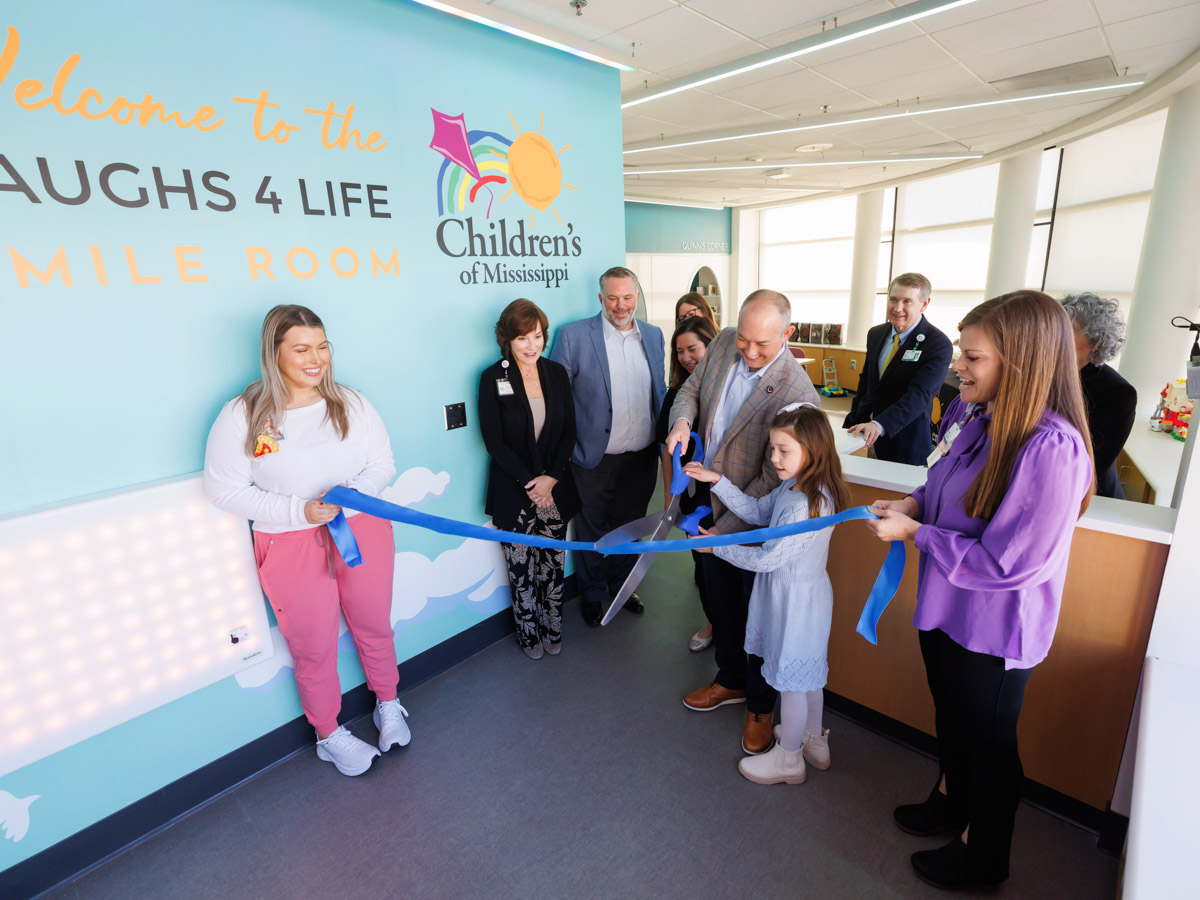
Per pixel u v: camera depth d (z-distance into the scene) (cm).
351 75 182
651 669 237
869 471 188
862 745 194
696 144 623
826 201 1131
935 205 939
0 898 149
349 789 184
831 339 1119
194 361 161
